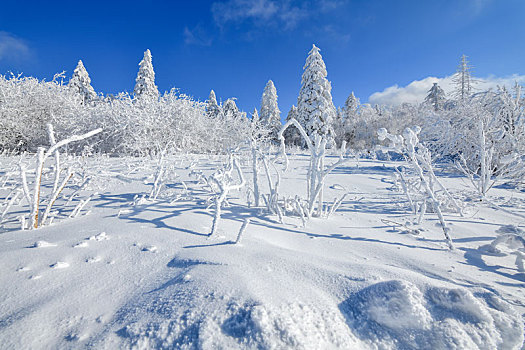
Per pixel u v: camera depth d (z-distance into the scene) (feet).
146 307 3.51
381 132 8.46
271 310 3.24
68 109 30.01
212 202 9.82
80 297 3.78
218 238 6.28
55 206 9.48
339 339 3.18
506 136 22.63
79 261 4.88
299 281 4.29
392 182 18.25
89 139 26.78
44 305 3.54
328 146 50.29
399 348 3.25
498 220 10.05
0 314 3.31
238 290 3.73
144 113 26.48
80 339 2.97
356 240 7.29
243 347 2.88
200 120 33.88
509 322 3.43
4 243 5.68
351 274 4.52
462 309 3.55
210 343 2.88
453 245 7.23
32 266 4.58
